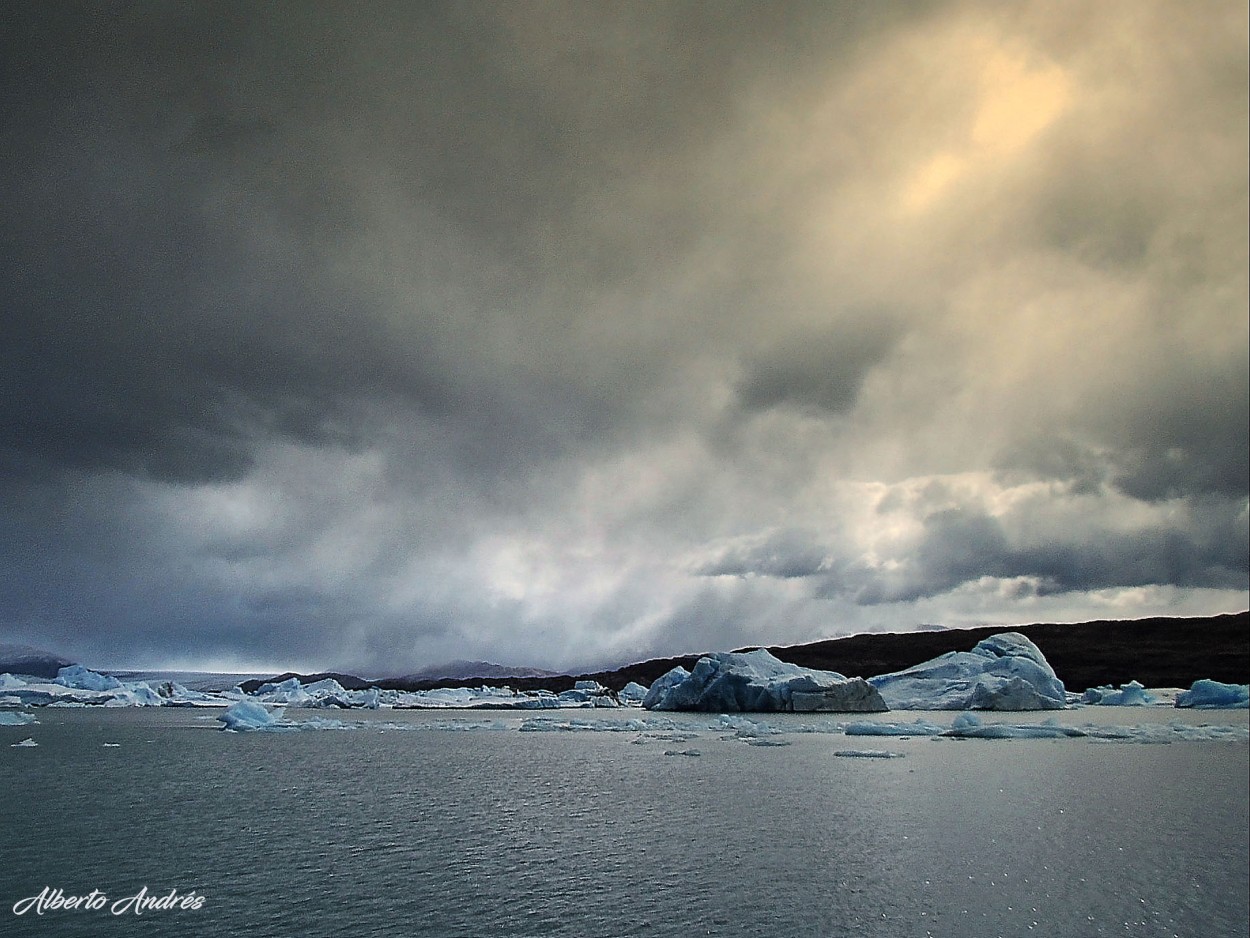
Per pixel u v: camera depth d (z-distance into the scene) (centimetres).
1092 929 1853
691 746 5584
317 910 1936
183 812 3145
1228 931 1850
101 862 2355
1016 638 10212
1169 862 2353
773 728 6700
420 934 1786
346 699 12912
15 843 2606
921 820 2920
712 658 9812
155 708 12062
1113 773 3981
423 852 2481
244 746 5888
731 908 1956
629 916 1897
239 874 2231
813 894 2059
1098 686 13862
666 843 2595
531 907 1953
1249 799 3281
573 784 3847
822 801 3303
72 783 3959
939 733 5988
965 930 1838
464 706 13012
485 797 3494
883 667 15988
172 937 1769
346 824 2914
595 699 13112
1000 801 3272
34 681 12394
